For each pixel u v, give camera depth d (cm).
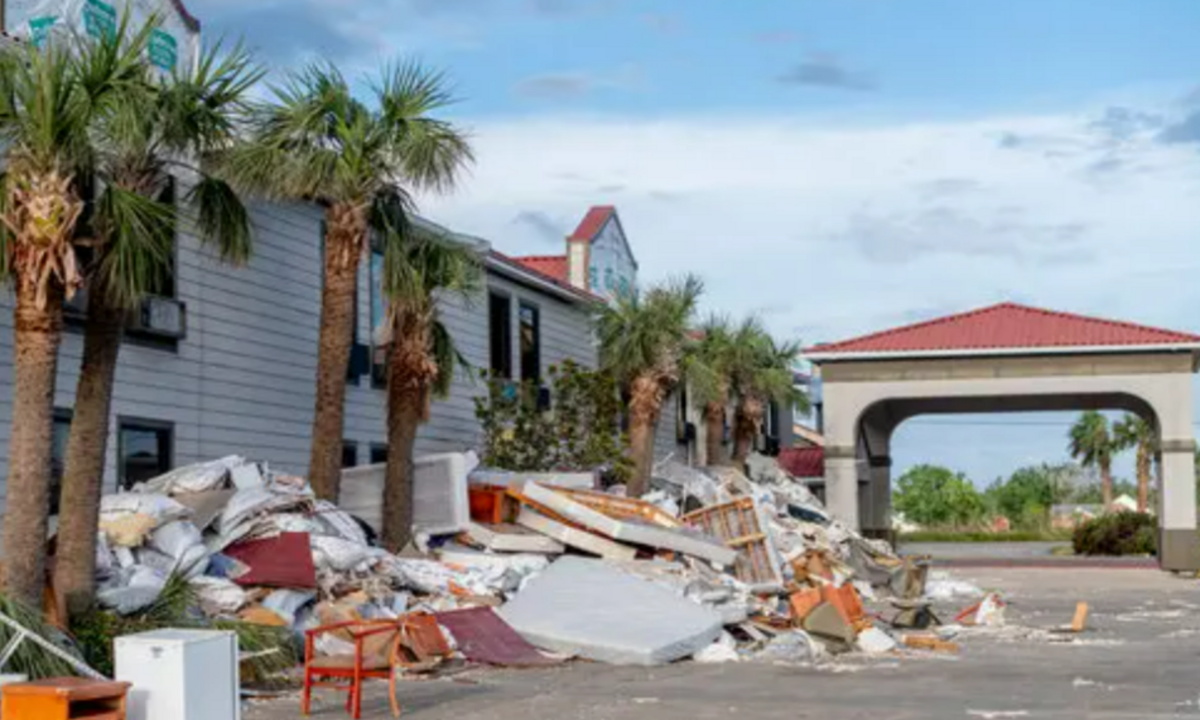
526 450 2853
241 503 1753
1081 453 10312
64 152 1328
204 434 2069
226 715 1087
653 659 1730
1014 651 1925
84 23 1823
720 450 4066
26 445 1322
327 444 1950
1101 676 1605
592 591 1958
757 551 2570
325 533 1842
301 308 2341
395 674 1446
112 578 1509
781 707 1350
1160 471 4025
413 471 2250
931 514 9994
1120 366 4016
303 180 1895
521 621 1833
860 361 4128
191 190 1574
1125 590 3284
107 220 1366
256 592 1638
